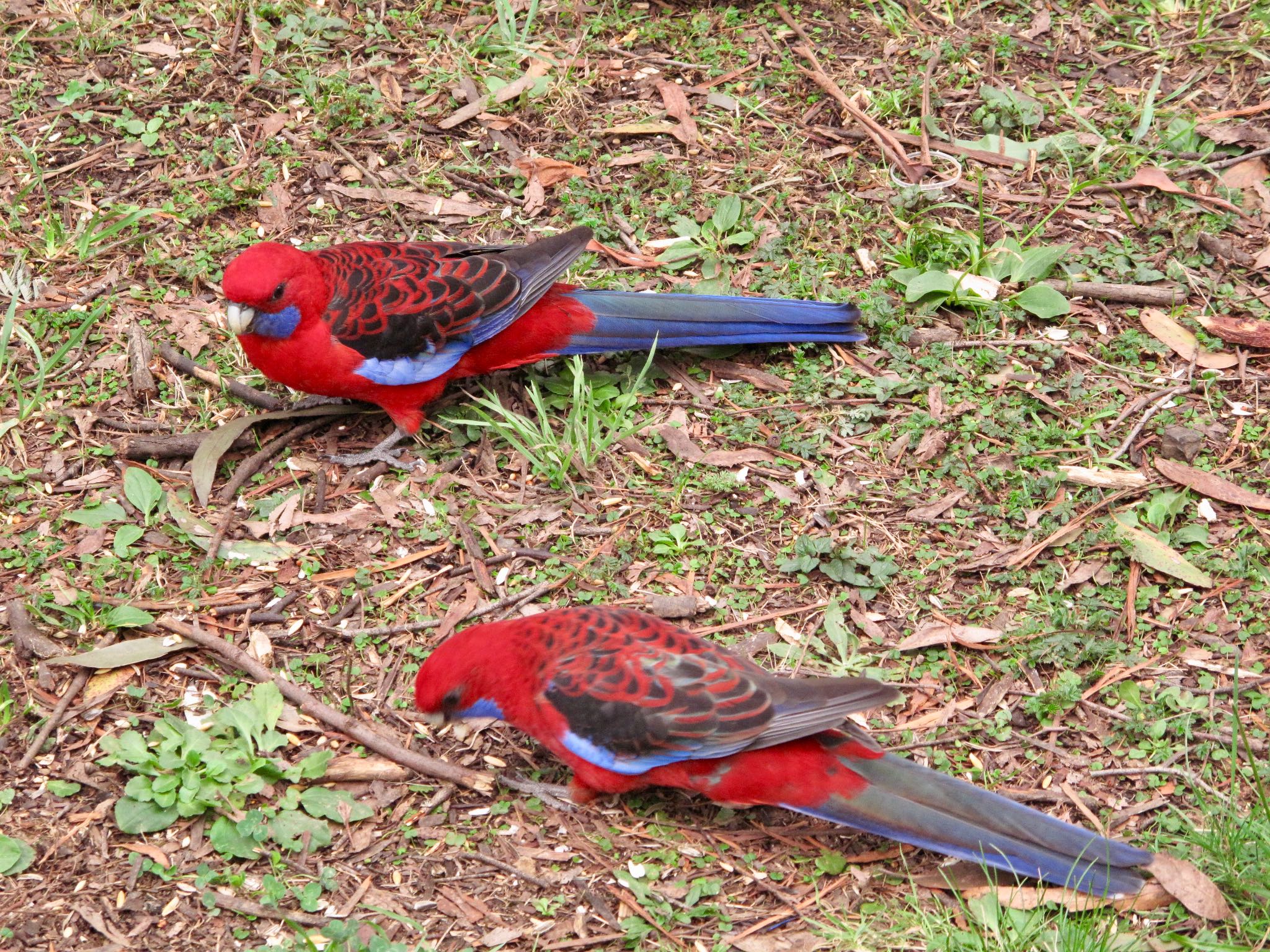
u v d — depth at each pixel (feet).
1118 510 25.84
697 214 32.17
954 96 35.14
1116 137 33.47
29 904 19.61
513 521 26.02
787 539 25.68
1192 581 24.38
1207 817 20.80
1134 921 19.52
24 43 36.01
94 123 34.22
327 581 24.88
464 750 22.21
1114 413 27.66
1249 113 34.12
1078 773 21.81
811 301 28.60
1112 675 23.16
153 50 36.06
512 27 36.19
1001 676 23.27
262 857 20.51
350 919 19.52
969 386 28.37
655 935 19.52
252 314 24.97
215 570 24.94
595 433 27.02
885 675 23.24
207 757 21.27
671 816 21.27
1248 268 30.60
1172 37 36.40
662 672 19.76
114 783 21.42
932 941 19.27
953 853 19.04
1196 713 22.45
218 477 26.94
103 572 24.71
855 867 20.51
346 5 37.58
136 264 30.89
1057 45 36.47
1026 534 25.55
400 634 23.94
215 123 34.22
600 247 31.45
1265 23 36.09
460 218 32.17
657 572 25.11
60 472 26.58
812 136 34.19
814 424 27.84
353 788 21.61
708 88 35.45
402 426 27.32
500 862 20.47
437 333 26.27
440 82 35.40
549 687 19.86
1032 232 31.04
